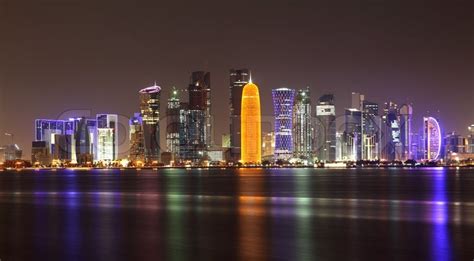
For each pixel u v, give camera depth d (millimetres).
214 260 45750
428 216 76438
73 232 60562
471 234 58656
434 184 172750
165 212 81938
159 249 50469
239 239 55625
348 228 63969
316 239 55688
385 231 61156
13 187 165375
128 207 90438
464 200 106812
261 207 91438
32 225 66438
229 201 103688
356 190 141000
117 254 48125
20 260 46250
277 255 48094
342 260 46281
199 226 65250
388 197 115500
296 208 88562
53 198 114562
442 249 50500
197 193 130250
